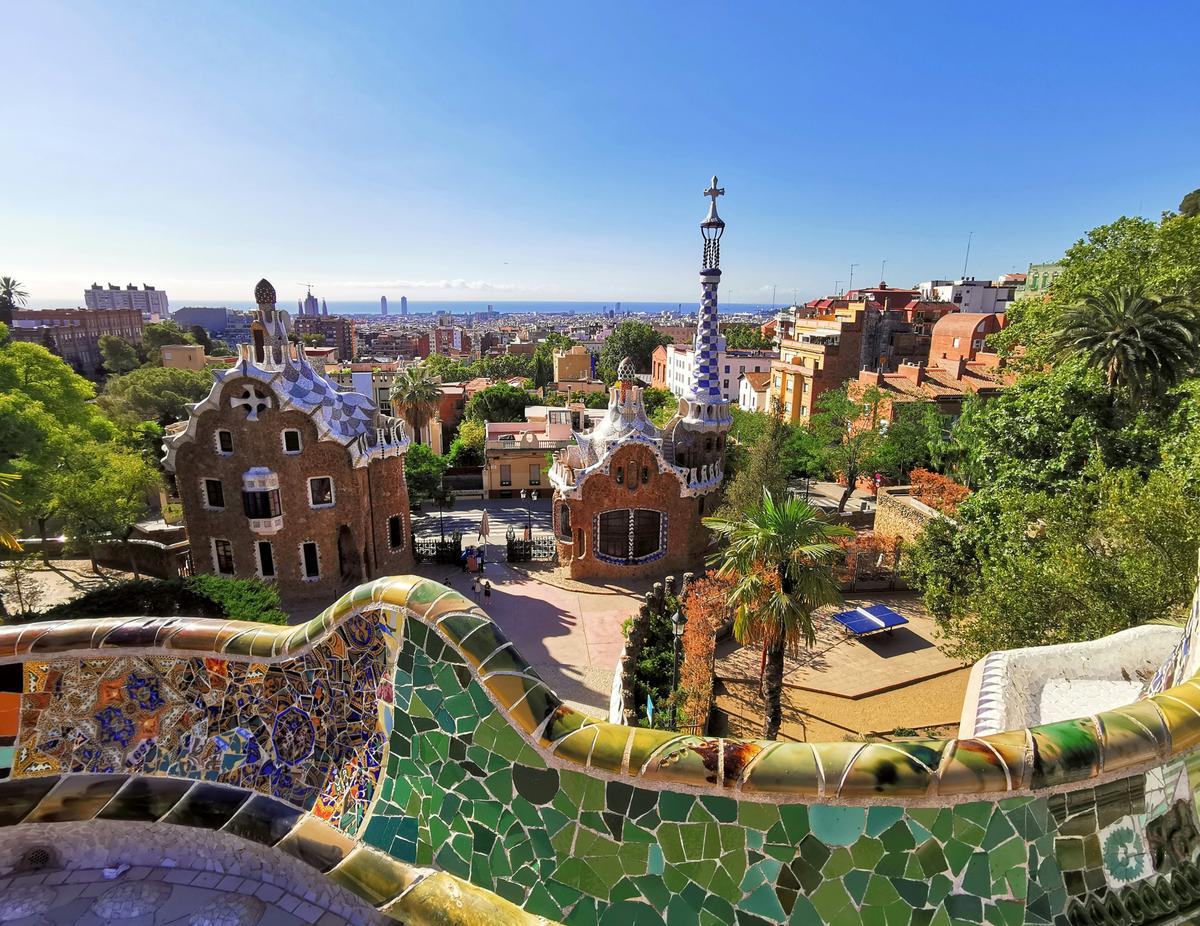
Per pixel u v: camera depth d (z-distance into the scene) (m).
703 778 5.03
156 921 3.63
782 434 50.81
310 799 6.76
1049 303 40.56
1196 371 30.67
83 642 6.93
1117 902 4.48
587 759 5.42
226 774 6.92
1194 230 36.00
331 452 34.03
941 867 4.59
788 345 84.31
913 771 4.59
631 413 38.25
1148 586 15.70
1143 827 4.57
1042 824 4.50
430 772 6.22
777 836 4.89
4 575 32.84
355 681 6.85
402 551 39.50
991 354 71.69
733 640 30.72
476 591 37.12
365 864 3.71
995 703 9.07
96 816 4.09
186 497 33.41
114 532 35.66
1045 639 17.42
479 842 5.87
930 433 51.12
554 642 31.11
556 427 59.62
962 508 27.98
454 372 116.88
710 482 39.19
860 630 29.53
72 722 6.88
